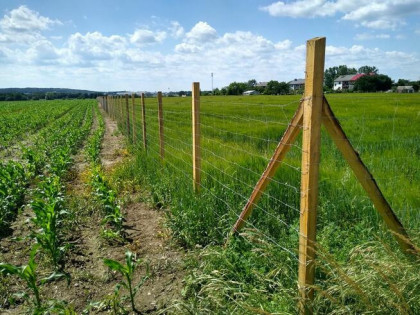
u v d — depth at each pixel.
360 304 2.65
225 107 29.77
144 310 3.65
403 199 4.77
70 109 55.34
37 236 4.44
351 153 3.06
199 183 6.05
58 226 5.72
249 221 4.70
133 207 6.70
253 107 29.03
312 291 2.97
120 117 23.08
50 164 10.21
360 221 4.44
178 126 15.58
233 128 13.75
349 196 4.95
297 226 4.23
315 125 2.68
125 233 5.53
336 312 2.66
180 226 5.12
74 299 3.91
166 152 9.48
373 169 6.37
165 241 5.12
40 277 4.34
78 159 12.76
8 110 50.91
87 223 6.01
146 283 4.13
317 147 2.73
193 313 3.18
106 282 4.23
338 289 2.76
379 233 3.81
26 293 3.81
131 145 13.41
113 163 11.21
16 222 6.21
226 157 8.01
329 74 158.38
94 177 7.41
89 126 23.02
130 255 3.68
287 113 21.72
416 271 2.78
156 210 6.46
